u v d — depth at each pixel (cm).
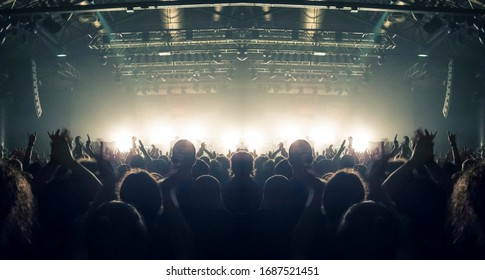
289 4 1995
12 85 2905
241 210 468
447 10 2055
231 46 3042
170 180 471
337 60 3019
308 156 500
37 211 432
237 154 473
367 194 440
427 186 464
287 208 459
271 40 2822
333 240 421
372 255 381
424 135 468
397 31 3036
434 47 2859
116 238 384
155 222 428
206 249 457
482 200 352
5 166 366
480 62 2830
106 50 2939
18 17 2164
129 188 422
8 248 372
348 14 2872
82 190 473
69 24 2878
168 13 2838
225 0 1978
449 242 399
